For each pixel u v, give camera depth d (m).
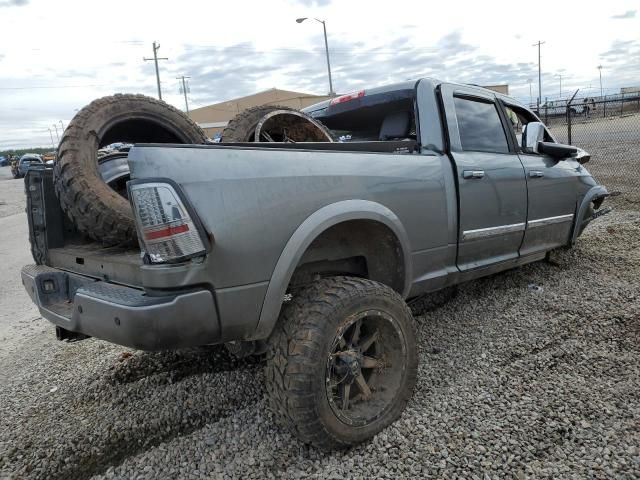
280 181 2.42
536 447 2.47
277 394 2.41
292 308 2.49
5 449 2.85
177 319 2.13
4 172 45.69
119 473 2.53
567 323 3.93
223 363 3.71
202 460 2.57
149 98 3.55
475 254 3.73
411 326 2.76
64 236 3.32
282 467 2.47
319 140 4.05
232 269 2.24
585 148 16.08
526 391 2.98
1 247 10.32
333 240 2.83
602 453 2.39
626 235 6.63
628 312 4.04
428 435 2.61
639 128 20.02
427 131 3.52
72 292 2.94
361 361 2.62
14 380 3.81
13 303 6.24
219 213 2.20
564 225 4.95
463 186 3.48
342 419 2.47
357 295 2.51
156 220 2.10
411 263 3.11
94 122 3.19
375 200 2.85
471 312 4.33
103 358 4.05
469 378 3.18
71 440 2.88
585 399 2.85
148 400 3.25
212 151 2.28
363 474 2.37
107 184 3.36
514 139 4.28
